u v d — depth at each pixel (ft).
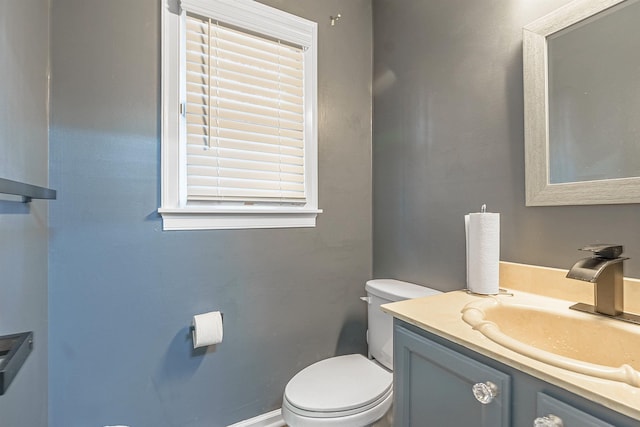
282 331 5.26
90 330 3.95
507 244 3.92
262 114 5.15
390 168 5.72
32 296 3.25
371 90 6.10
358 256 6.02
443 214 4.74
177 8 4.44
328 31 5.69
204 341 4.32
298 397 3.89
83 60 3.90
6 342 2.36
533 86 3.63
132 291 4.18
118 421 4.09
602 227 3.11
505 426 2.18
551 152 3.50
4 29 2.53
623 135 2.97
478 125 4.25
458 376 2.52
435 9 4.88
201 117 4.65
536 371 1.99
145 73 4.25
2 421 2.53
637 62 2.89
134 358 4.20
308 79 5.50
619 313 2.75
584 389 1.76
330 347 5.71
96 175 3.98
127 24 4.15
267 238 5.14
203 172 4.66
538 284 3.54
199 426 4.60
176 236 4.45
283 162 5.34
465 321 2.80
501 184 3.99
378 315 4.99
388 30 5.79
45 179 3.62
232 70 4.87
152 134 4.30
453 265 4.59
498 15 4.03
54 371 3.76
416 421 2.93
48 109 3.69
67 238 3.83
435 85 4.87
